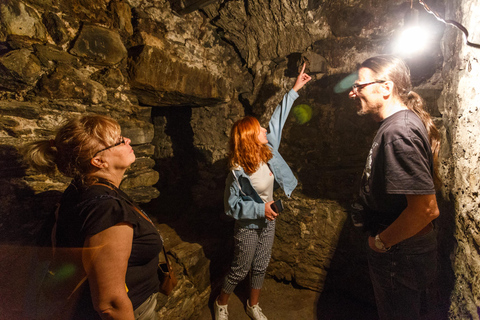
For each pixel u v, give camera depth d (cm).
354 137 211
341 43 208
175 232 240
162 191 288
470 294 124
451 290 146
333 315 210
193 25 202
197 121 258
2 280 108
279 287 244
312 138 227
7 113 117
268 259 192
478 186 120
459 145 141
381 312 129
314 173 229
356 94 121
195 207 262
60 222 81
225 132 250
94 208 76
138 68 164
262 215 163
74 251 78
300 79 197
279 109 196
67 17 137
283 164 191
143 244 87
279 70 233
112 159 89
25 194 122
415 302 119
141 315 96
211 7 204
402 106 115
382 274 122
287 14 202
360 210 132
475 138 124
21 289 111
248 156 164
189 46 198
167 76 178
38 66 126
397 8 184
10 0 116
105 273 74
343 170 218
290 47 222
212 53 222
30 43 125
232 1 200
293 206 238
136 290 91
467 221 129
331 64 213
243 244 180
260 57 235
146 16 169
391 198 111
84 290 83
